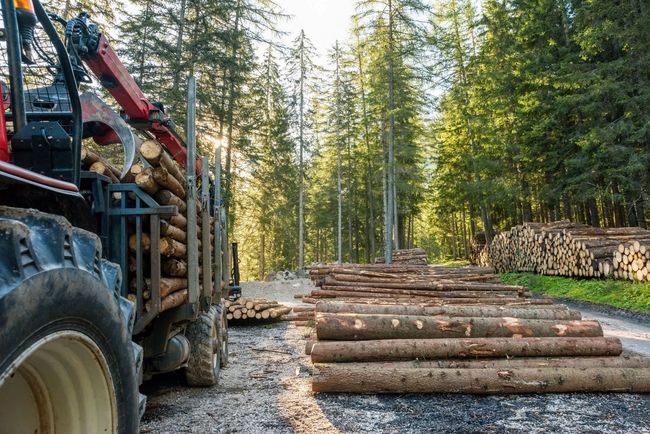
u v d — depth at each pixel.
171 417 4.23
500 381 4.95
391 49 25.22
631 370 5.06
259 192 28.44
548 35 23.94
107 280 2.01
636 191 18.31
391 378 4.96
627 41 18.31
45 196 2.03
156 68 18.55
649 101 17.62
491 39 27.69
